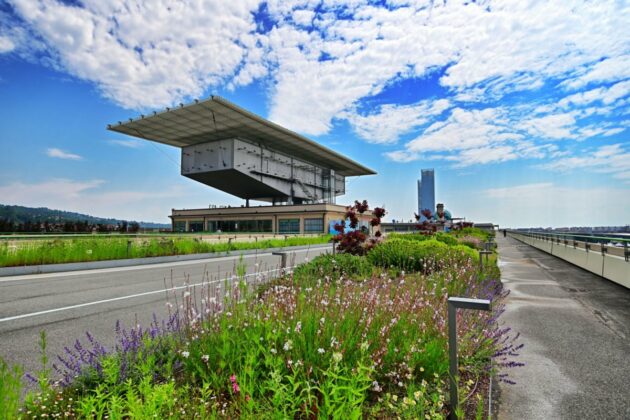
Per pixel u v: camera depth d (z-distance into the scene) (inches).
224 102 1697.8
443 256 401.7
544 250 944.3
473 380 131.6
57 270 513.7
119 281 413.4
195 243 803.4
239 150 2192.4
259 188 2571.4
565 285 382.3
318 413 87.2
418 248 427.2
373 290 187.5
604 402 122.0
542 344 187.0
